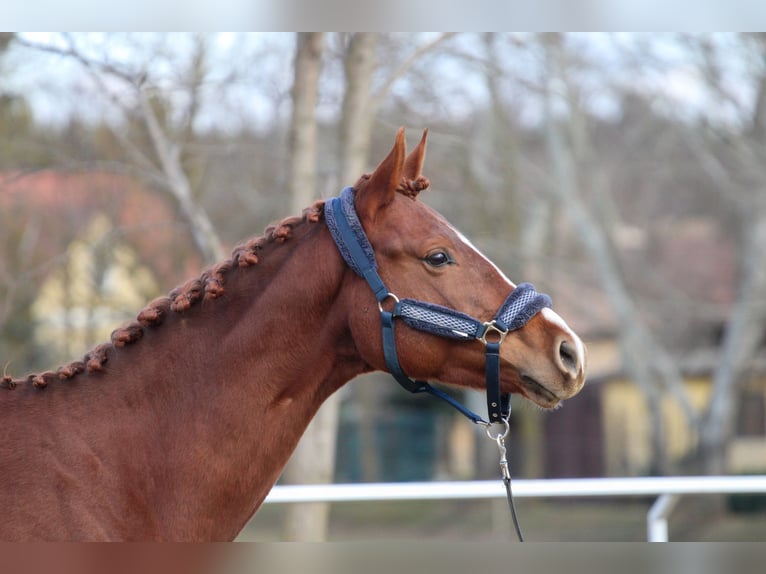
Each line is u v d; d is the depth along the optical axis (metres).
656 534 6.74
